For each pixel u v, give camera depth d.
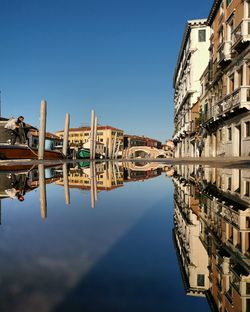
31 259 2.29
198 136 37.09
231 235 3.60
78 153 54.31
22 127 30.09
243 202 6.27
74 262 2.23
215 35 29.00
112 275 1.96
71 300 1.57
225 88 25.30
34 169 16.86
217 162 22.03
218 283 2.08
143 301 1.59
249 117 20.14
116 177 13.73
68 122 37.22
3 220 4.04
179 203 6.12
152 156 93.94
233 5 23.14
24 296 1.60
